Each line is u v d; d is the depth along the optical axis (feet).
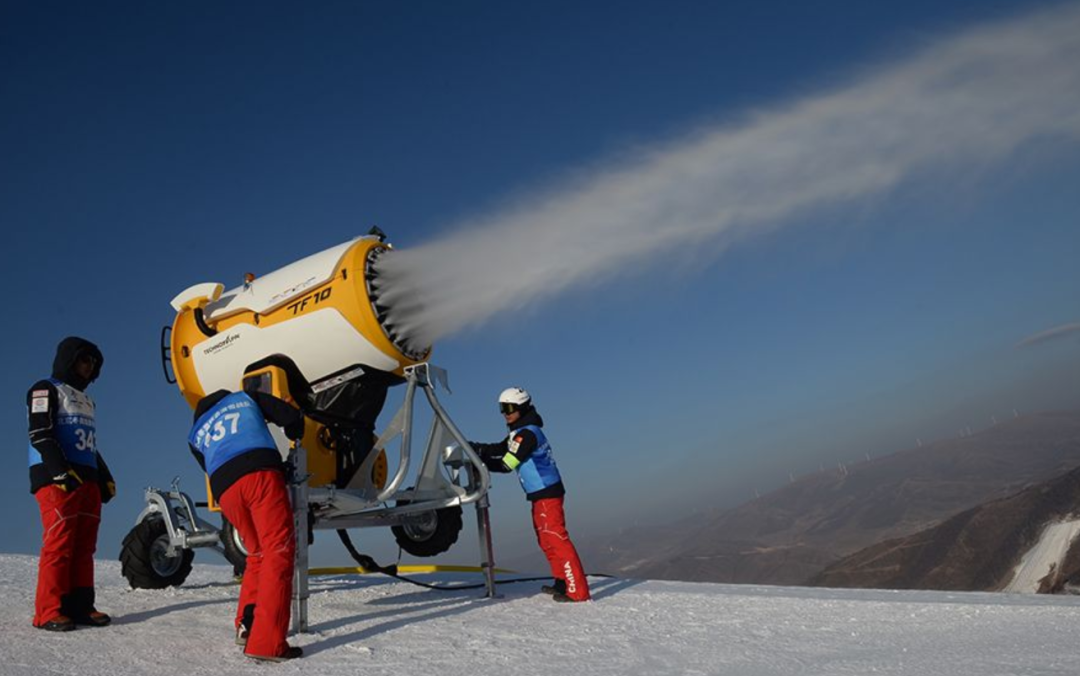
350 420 26.55
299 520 18.62
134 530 26.17
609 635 18.16
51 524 18.69
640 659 15.60
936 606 21.13
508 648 16.72
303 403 25.53
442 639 17.63
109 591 25.27
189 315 28.30
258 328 26.58
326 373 25.93
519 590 26.73
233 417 16.98
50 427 18.79
